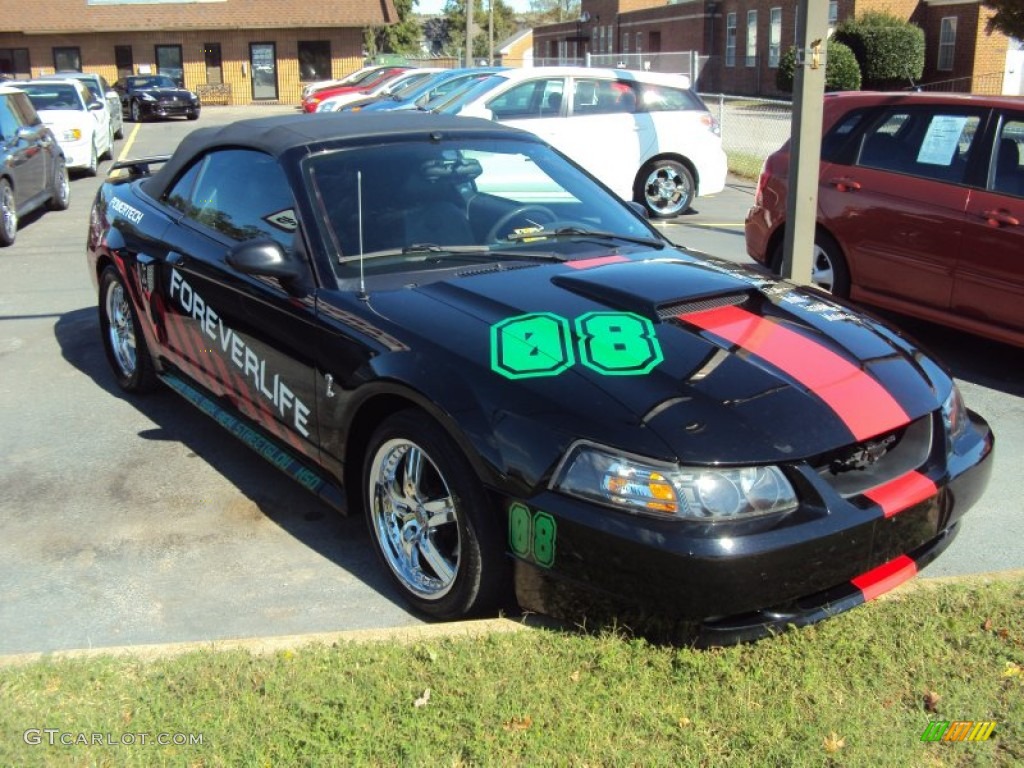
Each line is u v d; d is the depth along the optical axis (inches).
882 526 117.7
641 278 145.7
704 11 1771.7
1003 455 197.9
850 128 268.4
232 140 185.0
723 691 114.3
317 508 172.7
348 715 109.7
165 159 247.0
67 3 1588.3
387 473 138.6
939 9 1358.3
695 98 493.0
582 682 115.5
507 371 123.8
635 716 109.9
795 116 226.2
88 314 300.4
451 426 122.6
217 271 171.0
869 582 122.0
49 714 110.0
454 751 104.6
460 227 162.2
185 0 1594.5
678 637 117.6
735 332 133.6
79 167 637.3
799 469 114.4
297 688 114.4
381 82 879.1
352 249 152.9
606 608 116.0
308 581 148.6
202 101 1609.3
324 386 145.3
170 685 115.8
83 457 193.8
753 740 106.6
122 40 1604.3
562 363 124.0
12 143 424.2
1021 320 230.2
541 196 177.3
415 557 137.3
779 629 117.6
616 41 2177.7
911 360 139.0
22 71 1606.8
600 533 111.5
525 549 118.7
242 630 135.6
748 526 110.4
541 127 463.8
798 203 230.5
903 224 250.7
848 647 122.3
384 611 140.1
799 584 112.8
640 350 126.5
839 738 107.3
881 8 1382.9
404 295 143.5
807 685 115.2
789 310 144.2
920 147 252.2
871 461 123.3
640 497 110.7
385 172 165.6
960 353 264.8
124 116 1267.2
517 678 116.0
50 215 490.9
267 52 1622.8
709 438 112.7
